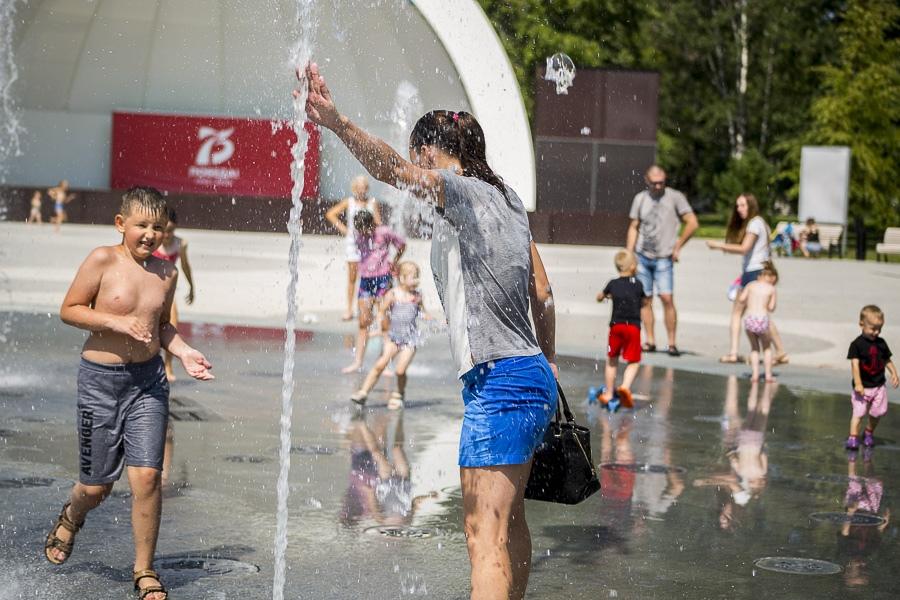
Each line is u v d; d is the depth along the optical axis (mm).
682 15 66312
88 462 5352
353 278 17422
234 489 7371
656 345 16016
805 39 65688
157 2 41875
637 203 15266
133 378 5320
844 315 19703
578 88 38312
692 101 69875
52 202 40250
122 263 5340
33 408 9984
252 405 10500
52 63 42438
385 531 6516
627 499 7449
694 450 9148
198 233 37375
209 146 41531
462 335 4504
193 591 5367
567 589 5602
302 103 4125
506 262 4500
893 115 55344
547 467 4684
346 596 5402
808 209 42594
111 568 5656
